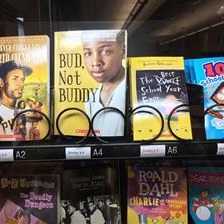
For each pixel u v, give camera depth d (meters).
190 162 0.75
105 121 0.66
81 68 0.68
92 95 0.67
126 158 0.63
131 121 0.67
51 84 0.70
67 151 0.62
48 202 0.71
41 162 0.72
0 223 0.71
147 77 0.69
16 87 0.66
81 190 0.73
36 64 0.67
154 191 0.74
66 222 0.72
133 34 0.94
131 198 0.73
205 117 0.70
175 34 0.95
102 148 0.63
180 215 0.73
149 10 0.95
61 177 0.72
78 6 0.93
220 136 0.69
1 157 0.61
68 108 0.66
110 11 0.95
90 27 0.94
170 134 0.66
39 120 0.65
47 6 0.91
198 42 0.95
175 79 0.70
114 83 0.67
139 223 0.72
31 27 0.91
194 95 0.71
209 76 0.74
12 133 0.65
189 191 0.75
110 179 0.75
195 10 0.95
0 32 0.88
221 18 0.95
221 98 0.71
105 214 0.73
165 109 0.67
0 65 0.67
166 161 0.75
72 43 0.68
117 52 0.68
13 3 0.89
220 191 0.75
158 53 0.93
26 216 0.71
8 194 0.71
